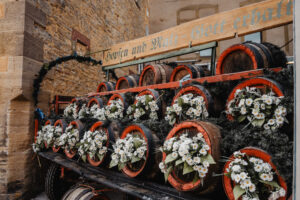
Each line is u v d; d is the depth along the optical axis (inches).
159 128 95.0
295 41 41.9
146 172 87.3
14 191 164.4
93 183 129.0
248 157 59.4
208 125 71.2
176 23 293.7
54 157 145.0
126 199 110.6
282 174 52.1
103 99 169.6
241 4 267.6
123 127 113.4
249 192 56.3
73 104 180.4
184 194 73.6
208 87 95.6
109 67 196.2
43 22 192.7
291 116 67.2
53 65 196.2
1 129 166.2
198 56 280.4
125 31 405.7
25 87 170.9
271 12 108.4
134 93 142.2
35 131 177.3
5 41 171.6
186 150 65.1
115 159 92.8
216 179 67.0
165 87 119.6
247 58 96.3
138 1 484.4
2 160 163.9
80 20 255.8
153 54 160.6
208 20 130.2
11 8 172.7
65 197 123.3
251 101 71.2
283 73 75.0
